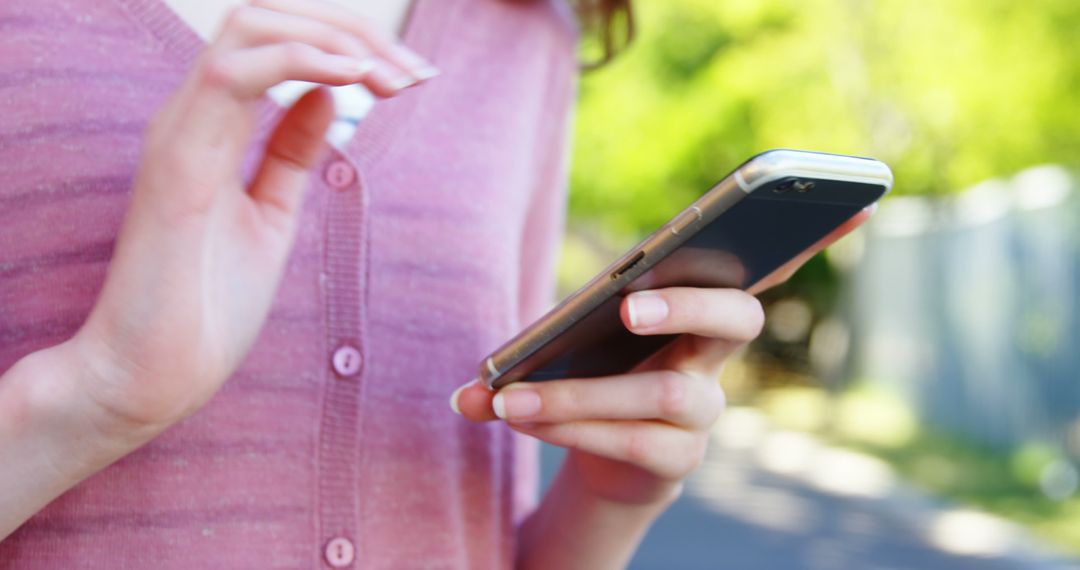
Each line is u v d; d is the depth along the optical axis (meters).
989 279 13.24
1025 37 12.05
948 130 14.21
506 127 1.60
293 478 1.37
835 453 13.14
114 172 1.32
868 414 16.53
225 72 1.07
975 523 9.07
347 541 1.38
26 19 1.33
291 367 1.38
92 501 1.30
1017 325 12.52
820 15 15.23
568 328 1.31
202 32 1.45
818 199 1.26
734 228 1.26
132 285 1.09
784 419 17.33
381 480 1.43
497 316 1.54
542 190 1.77
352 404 1.40
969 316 13.84
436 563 1.47
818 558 7.52
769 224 1.29
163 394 1.12
